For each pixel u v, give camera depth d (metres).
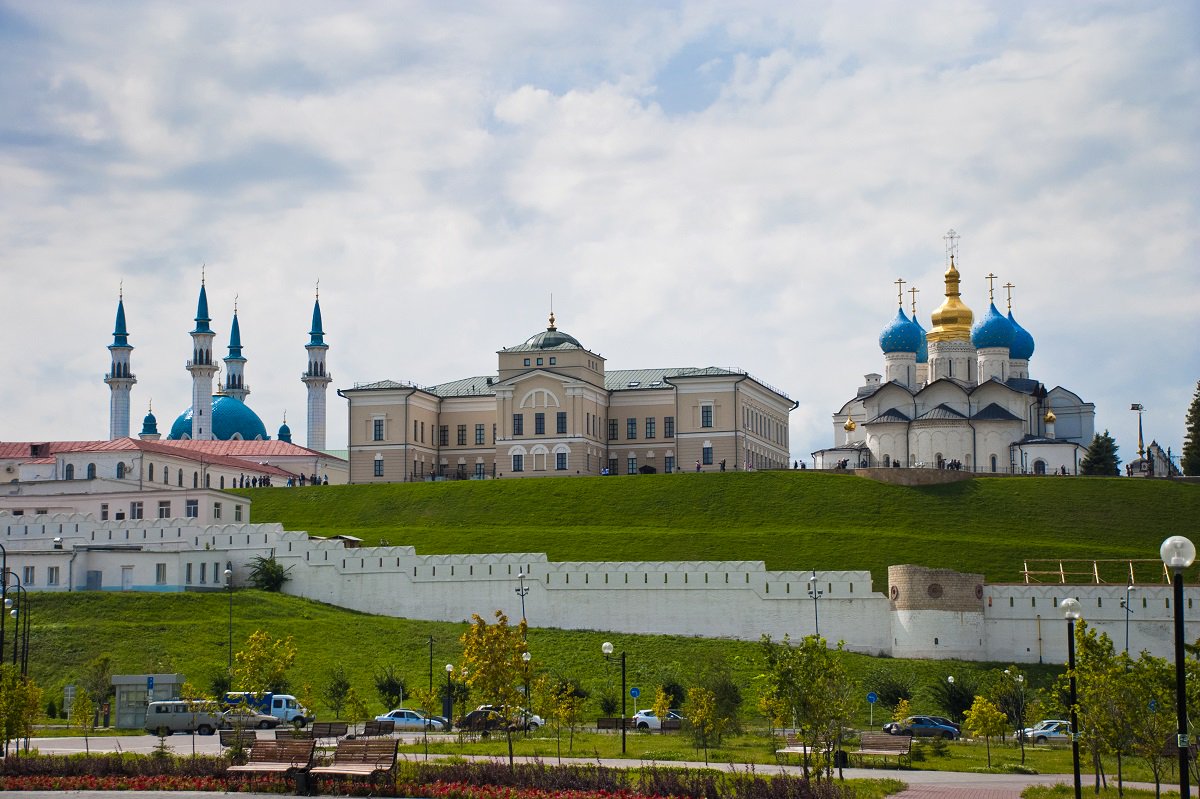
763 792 70.69
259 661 98.25
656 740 111.94
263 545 171.88
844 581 154.00
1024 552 176.12
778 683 79.69
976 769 95.06
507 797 71.38
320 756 81.25
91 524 178.38
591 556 179.38
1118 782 81.00
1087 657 79.12
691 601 157.12
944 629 150.12
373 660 146.62
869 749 102.12
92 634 146.88
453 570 164.00
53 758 82.12
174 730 114.75
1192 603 149.00
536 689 108.69
